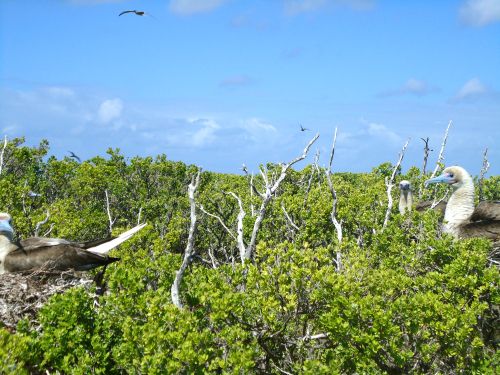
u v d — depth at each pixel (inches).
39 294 364.2
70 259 412.8
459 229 504.7
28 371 281.6
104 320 292.2
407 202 556.7
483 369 292.5
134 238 474.0
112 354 280.4
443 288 329.7
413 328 289.3
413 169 649.0
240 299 287.3
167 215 566.6
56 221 527.2
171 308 275.0
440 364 300.2
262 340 292.5
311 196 492.7
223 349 277.3
